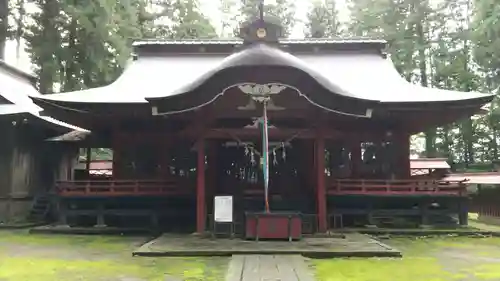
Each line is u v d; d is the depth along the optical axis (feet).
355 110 47.37
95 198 58.18
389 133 63.21
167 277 30.12
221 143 61.41
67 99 57.77
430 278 29.99
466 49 119.85
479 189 79.61
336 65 74.38
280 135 49.98
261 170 61.77
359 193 56.44
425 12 114.52
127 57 98.32
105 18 86.53
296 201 58.85
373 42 77.92
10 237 52.47
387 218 60.18
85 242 48.49
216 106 48.70
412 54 118.73
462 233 53.62
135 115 58.90
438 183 57.00
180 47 79.87
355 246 40.60
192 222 61.05
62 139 71.31
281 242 42.98
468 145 124.26
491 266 34.53
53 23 88.69
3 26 92.94
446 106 57.26
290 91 48.19
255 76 45.70
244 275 29.45
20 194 68.18
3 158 66.28
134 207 60.08
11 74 82.89
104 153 136.56
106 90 65.16
